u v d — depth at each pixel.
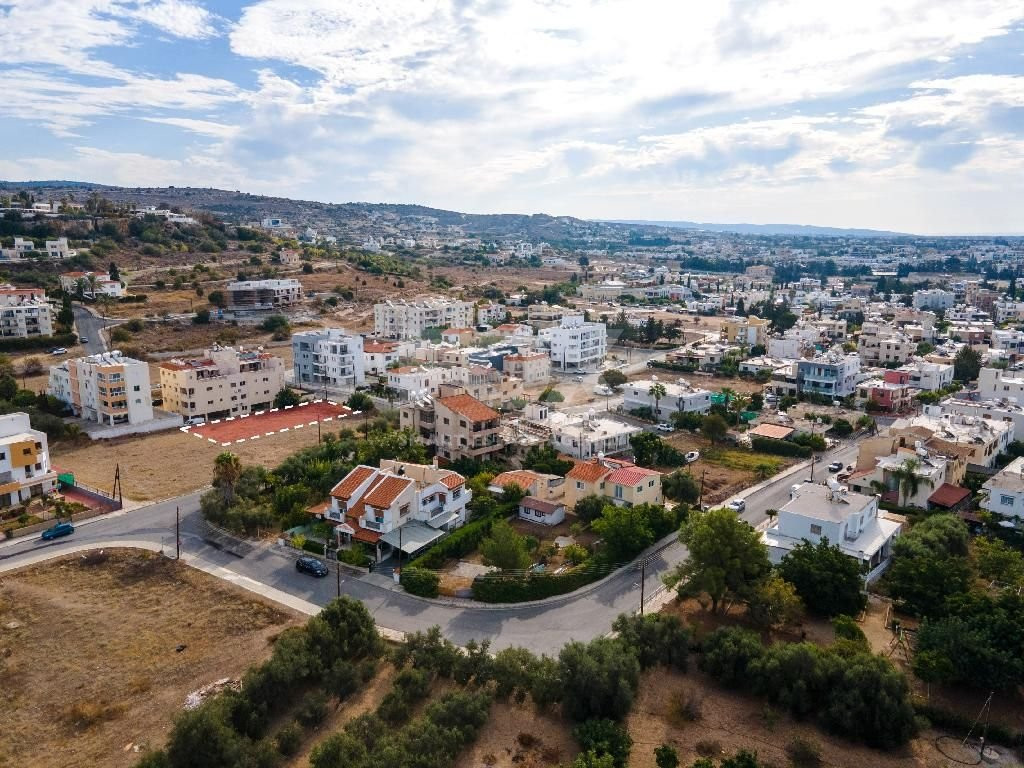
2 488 95.31
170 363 150.50
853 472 110.50
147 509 97.38
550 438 124.25
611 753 53.19
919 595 70.94
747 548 72.06
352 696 61.19
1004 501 91.94
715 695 61.94
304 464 104.56
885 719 55.88
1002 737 56.72
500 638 69.44
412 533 85.31
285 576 80.00
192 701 59.34
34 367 170.12
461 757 54.34
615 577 82.06
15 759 54.38
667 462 119.81
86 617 72.00
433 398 121.50
